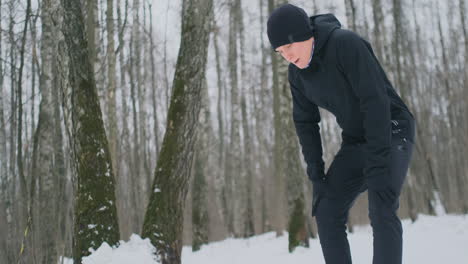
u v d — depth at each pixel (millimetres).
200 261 8016
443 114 24875
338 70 1769
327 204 1957
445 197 21781
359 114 1848
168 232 3271
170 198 3354
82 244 3090
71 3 3379
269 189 23531
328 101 1906
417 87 21375
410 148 1794
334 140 23500
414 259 3822
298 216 7984
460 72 21906
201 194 12500
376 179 1657
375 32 12906
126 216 15539
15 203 5938
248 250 9234
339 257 1922
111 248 3062
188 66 3623
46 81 6301
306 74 1870
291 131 8578
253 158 24047
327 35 1755
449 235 5867
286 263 5766
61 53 3479
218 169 18438
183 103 3562
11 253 4770
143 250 3111
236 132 16109
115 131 10789
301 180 8281
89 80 3404
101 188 3219
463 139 18656
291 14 1724
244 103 17641
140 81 15594
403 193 15852
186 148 3510
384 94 1695
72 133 3342
